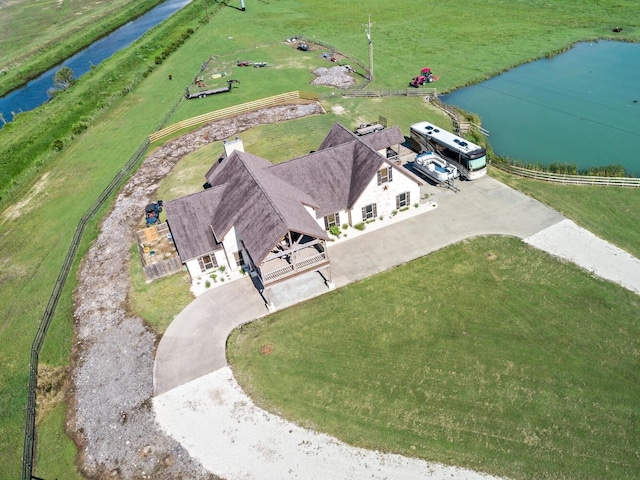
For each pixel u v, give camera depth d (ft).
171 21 375.45
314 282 117.08
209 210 124.47
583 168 151.64
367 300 110.11
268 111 209.36
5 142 210.59
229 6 404.36
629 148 160.86
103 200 162.09
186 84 253.44
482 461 77.46
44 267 135.54
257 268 104.78
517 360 93.04
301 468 79.56
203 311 112.68
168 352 103.60
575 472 74.74
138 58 300.61
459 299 107.65
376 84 224.94
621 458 75.92
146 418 90.79
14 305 123.44
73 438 89.56
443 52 257.34
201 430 87.40
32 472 84.53
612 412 82.43
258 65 264.31
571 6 302.66
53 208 162.91
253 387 93.81
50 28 415.44
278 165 129.29
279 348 101.14
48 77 317.63
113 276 127.44
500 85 216.54
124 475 82.07
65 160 194.39
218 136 194.39
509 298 106.63
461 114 189.47
